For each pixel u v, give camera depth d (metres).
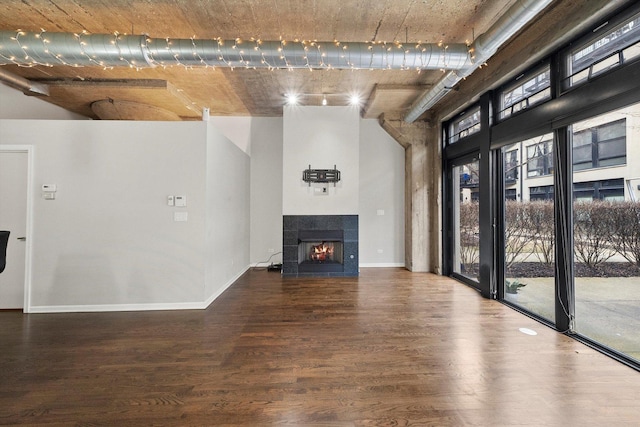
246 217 6.12
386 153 6.35
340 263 5.57
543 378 2.16
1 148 3.62
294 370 2.29
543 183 3.50
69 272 3.66
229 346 2.69
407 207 6.17
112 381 2.15
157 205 3.78
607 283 2.72
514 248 4.04
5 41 2.82
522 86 3.55
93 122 3.71
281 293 4.38
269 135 6.43
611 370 2.26
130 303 3.72
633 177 2.48
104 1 2.82
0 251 2.57
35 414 1.81
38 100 4.93
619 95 2.30
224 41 3.01
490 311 3.58
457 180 5.46
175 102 5.12
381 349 2.62
